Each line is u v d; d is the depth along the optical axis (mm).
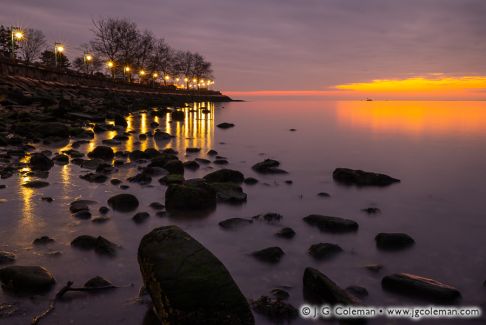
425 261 6715
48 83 49625
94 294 5160
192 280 4453
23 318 4602
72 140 20266
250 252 6805
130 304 4953
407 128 34688
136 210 8852
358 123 40406
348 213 9430
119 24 95188
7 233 7277
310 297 5309
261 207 9555
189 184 9531
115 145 19469
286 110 76375
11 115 24672
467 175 14398
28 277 5266
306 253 6820
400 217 9227
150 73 114438
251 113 62125
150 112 48781
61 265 6020
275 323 4719
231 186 10422
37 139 19125
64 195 9906
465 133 30469
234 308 4457
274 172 13969
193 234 7586
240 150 19812
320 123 40219
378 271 6207
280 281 5770
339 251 6852
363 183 12453
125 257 6375
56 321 4574
